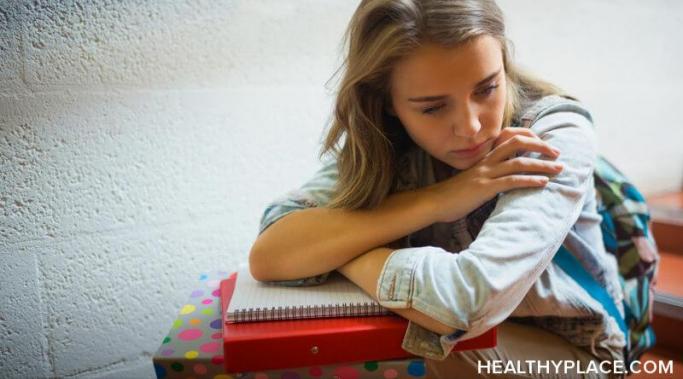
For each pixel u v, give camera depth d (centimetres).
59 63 90
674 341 125
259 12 109
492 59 64
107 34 94
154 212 103
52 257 94
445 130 67
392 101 72
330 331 61
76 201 95
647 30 174
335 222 75
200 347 66
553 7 149
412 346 61
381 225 72
